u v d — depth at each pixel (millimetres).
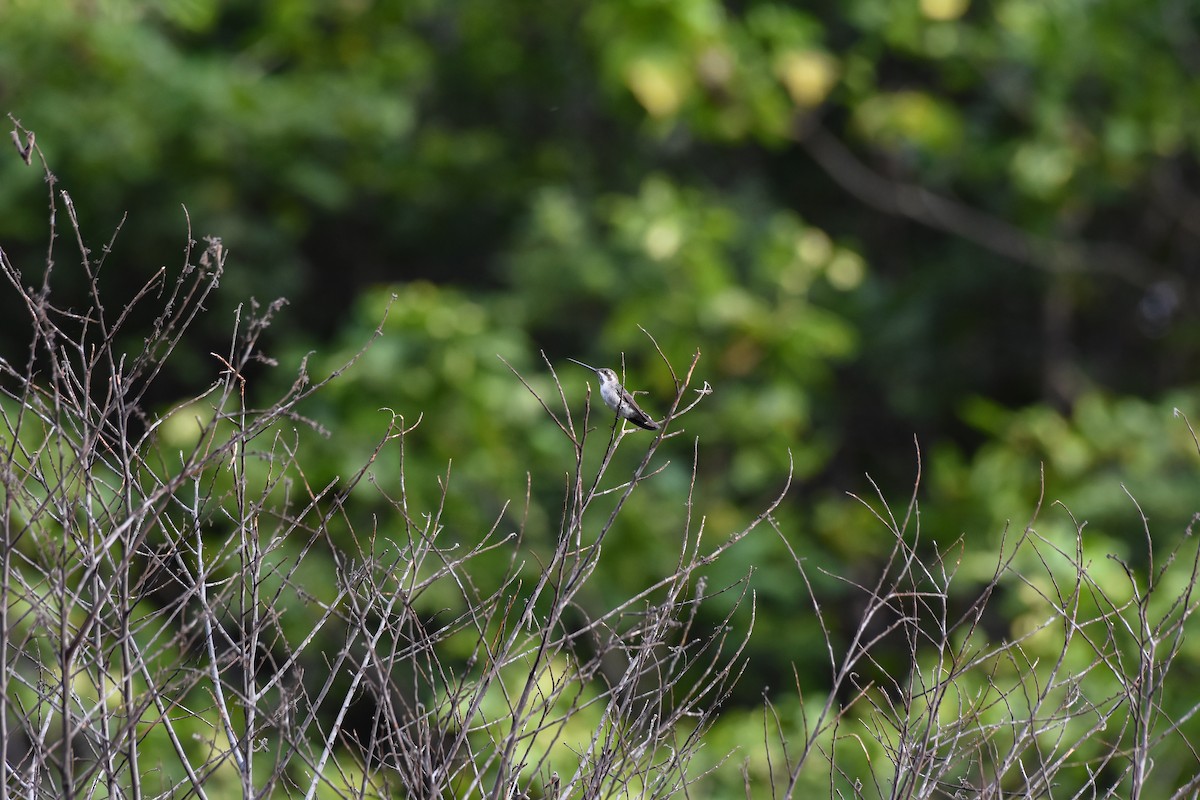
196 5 17031
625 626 8422
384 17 19359
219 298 18172
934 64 19438
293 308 19125
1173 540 15258
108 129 16766
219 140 17391
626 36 15297
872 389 21484
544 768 6895
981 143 19109
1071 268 19766
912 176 20781
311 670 9125
